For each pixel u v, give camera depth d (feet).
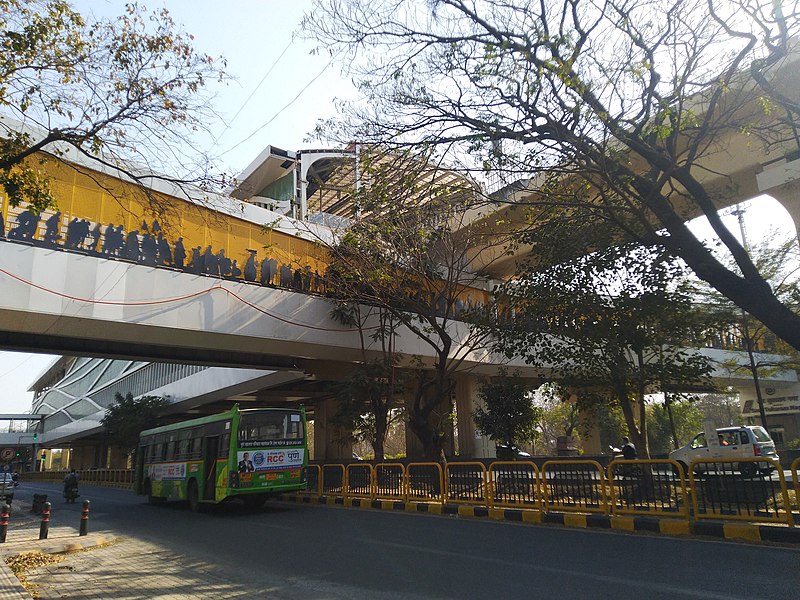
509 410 77.82
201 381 115.44
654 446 133.90
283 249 71.46
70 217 53.31
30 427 309.01
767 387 135.74
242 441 48.47
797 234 60.59
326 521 42.01
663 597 18.28
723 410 178.81
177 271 59.67
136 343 63.87
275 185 107.34
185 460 57.06
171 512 55.06
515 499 40.14
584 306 46.44
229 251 66.08
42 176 32.27
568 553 26.08
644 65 28.53
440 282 79.61
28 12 27.45
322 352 75.15
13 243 49.21
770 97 32.65
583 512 36.04
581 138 32.04
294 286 70.74
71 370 225.35
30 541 36.63
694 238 32.58
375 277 56.44
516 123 32.60
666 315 46.06
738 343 82.28
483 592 19.56
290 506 56.13
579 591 19.30
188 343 65.10
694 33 31.01
